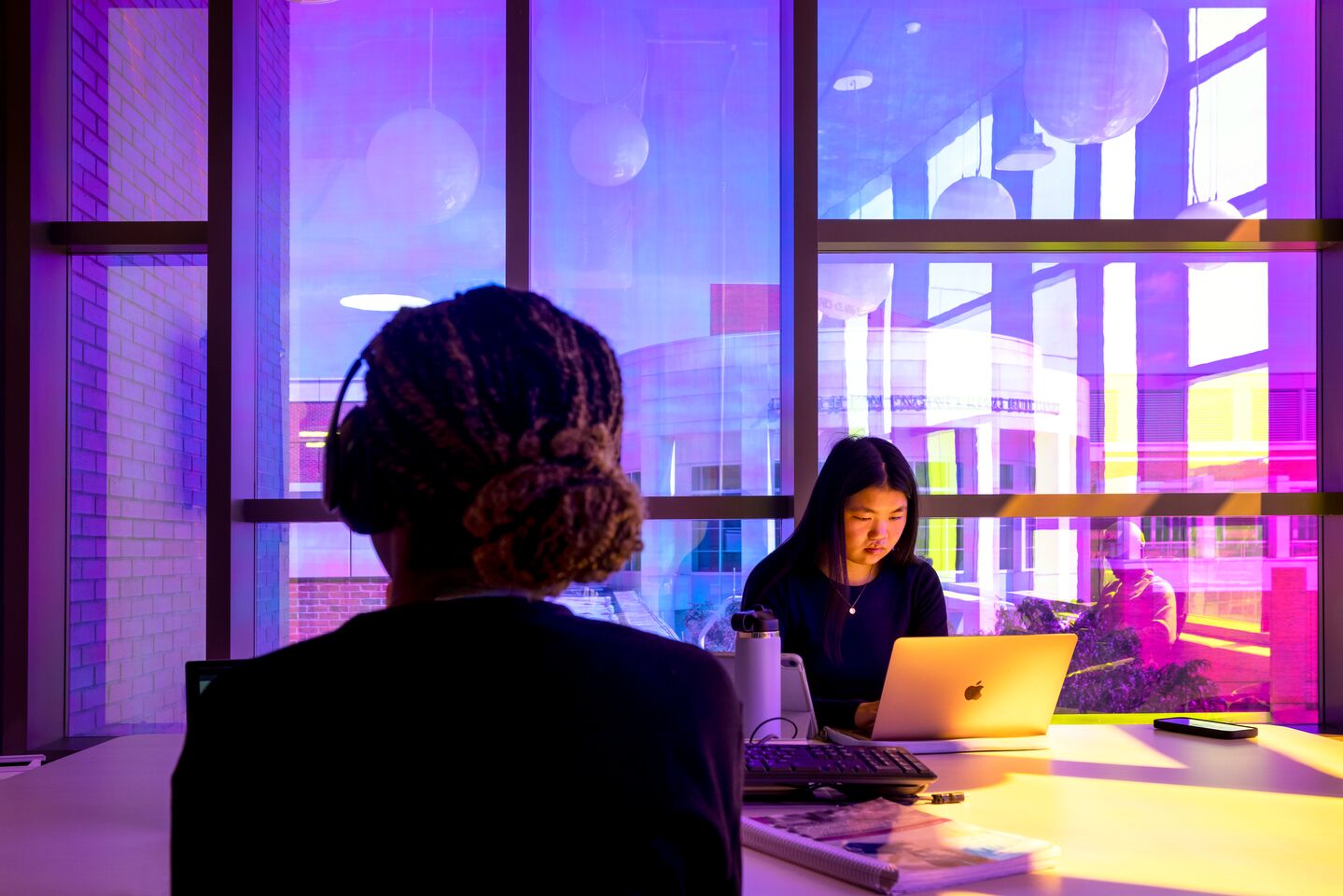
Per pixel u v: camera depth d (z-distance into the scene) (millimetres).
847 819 1287
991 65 3324
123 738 1993
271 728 560
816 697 2320
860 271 3295
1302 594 3303
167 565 3270
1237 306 3312
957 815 1395
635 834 598
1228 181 3332
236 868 550
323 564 3273
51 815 1443
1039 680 1832
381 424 635
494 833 564
